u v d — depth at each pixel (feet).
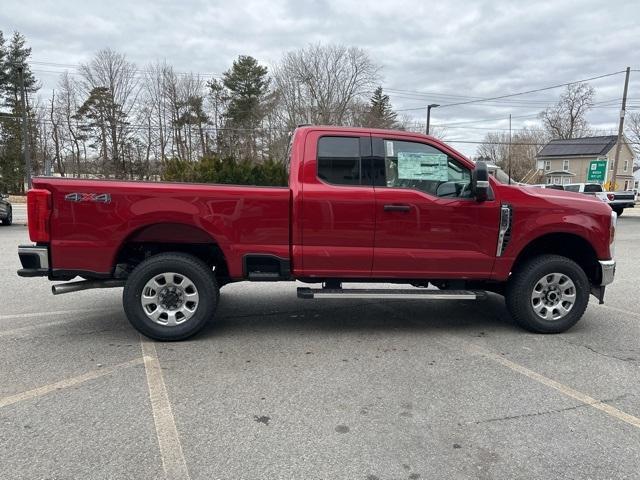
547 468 8.89
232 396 11.66
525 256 17.54
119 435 9.82
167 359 14.02
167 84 164.35
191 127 166.50
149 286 15.24
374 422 10.49
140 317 15.23
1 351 14.56
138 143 165.07
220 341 15.70
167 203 14.96
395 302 21.29
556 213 16.25
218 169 51.72
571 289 16.69
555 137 235.81
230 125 165.07
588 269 17.70
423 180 15.96
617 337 16.56
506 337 16.47
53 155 173.78
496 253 16.11
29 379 12.50
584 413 11.03
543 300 16.76
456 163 16.03
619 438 9.97
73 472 8.58
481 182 15.12
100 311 19.20
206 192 15.06
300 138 15.64
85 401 11.29
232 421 10.45
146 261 15.23
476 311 19.86
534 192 16.29
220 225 15.23
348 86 146.30
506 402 11.52
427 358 14.38
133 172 164.76
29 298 21.31
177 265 15.19
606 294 23.38
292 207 15.39
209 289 15.40
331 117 144.87
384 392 11.98
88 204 14.70
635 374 13.32
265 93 158.71
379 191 15.58
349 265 15.76
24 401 11.25
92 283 15.62
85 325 17.29
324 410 11.00
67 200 14.65
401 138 15.92
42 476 8.45
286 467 8.83
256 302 21.09
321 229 15.46
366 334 16.63
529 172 234.17
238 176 51.44
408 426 10.34
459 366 13.76
